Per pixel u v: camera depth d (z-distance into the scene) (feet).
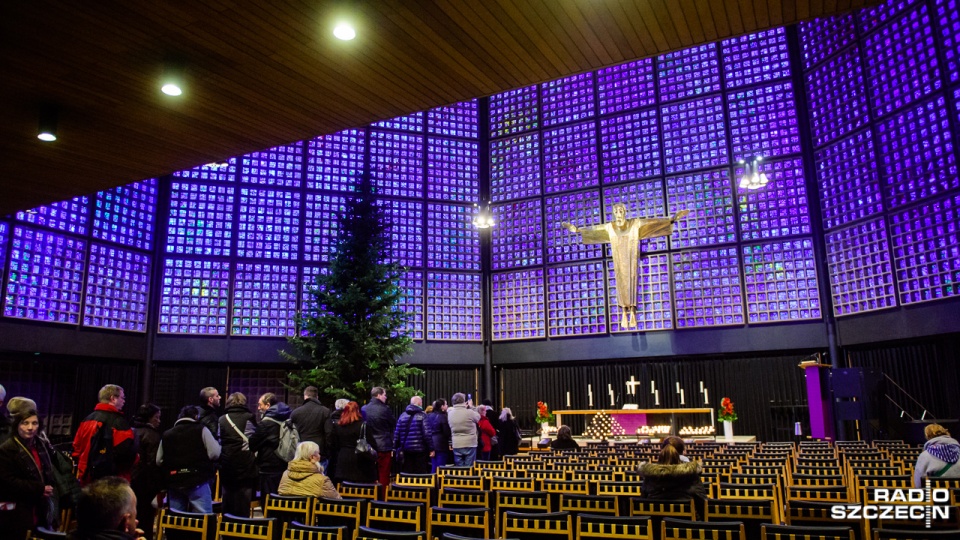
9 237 51.37
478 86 26.30
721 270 65.57
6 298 50.83
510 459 32.83
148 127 28.19
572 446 40.98
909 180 54.24
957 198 50.83
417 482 24.18
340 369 58.54
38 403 53.36
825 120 61.82
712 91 68.03
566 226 66.33
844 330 59.36
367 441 32.96
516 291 73.61
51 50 22.25
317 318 59.93
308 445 22.67
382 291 62.03
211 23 21.27
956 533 11.81
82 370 56.24
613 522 14.53
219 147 30.48
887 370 56.70
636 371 68.28
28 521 16.70
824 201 61.67
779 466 25.98
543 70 25.25
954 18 51.06
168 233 63.57
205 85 25.11
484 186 77.10
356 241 62.23
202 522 15.07
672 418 61.67
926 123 53.11
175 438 23.48
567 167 73.61
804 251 62.64
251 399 64.85
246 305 65.31
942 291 51.67
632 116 71.46
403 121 75.00
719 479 23.21
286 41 22.53
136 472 24.29
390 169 73.41
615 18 22.09
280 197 68.49
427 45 23.16
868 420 49.83
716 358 65.51
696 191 67.56
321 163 70.85
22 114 26.45
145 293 61.36
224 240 65.46
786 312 62.49
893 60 55.72
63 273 54.90
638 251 63.72
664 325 66.85
